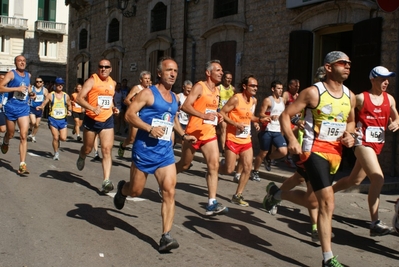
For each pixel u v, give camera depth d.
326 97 4.45
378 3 9.18
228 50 14.95
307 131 4.56
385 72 5.60
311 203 5.17
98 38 24.66
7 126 8.89
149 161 4.91
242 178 7.15
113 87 7.60
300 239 5.61
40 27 43.94
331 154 4.48
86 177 8.83
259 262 4.75
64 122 10.79
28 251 4.79
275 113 8.87
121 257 4.72
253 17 14.01
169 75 4.96
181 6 17.39
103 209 6.54
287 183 5.63
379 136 5.77
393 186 9.04
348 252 5.27
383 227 5.64
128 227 5.73
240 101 7.06
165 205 4.90
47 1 44.66
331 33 11.98
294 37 12.42
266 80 13.58
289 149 4.46
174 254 4.88
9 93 8.70
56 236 5.30
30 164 9.95
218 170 6.62
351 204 7.63
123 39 21.89
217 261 4.73
